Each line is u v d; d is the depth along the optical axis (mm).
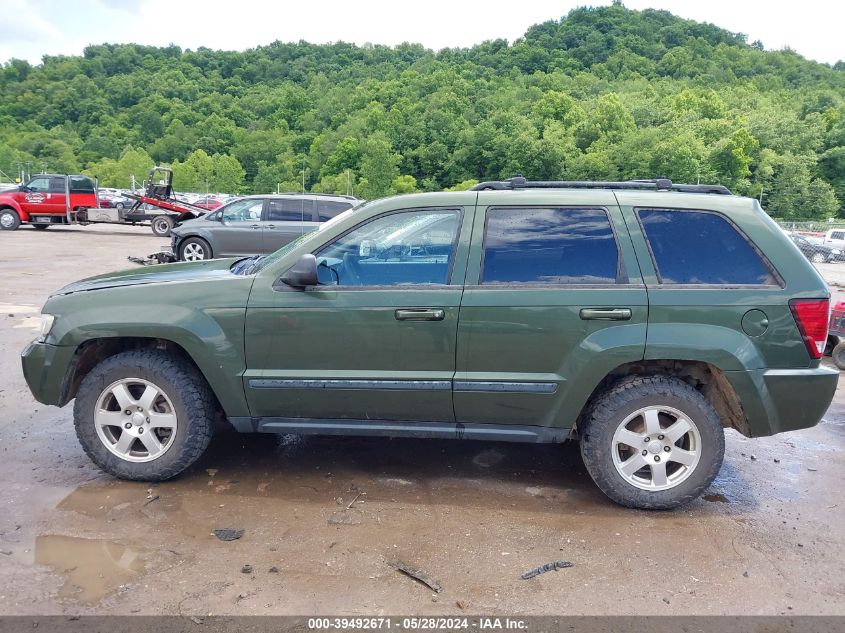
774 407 3814
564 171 113938
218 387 4016
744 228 3910
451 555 3393
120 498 3938
